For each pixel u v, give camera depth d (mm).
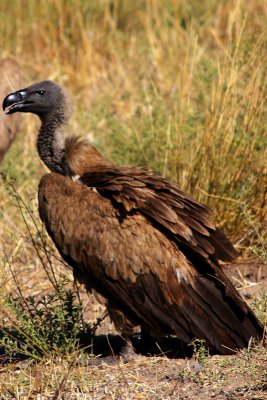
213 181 13891
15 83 17141
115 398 9562
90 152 11586
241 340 10195
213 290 10258
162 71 19750
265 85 14336
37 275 13656
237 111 14094
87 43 21547
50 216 10867
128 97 19250
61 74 20703
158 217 10289
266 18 18281
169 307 10234
